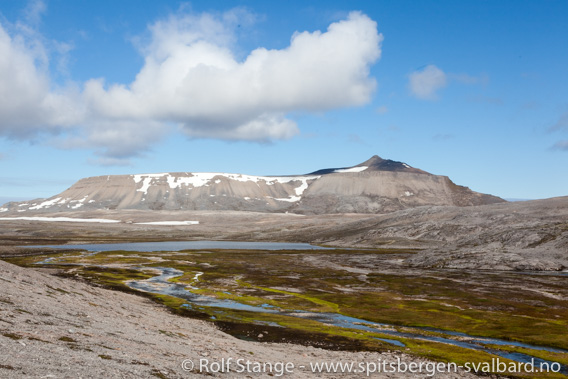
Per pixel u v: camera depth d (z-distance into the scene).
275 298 86.12
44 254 178.88
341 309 76.25
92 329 36.53
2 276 52.78
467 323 65.06
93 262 147.38
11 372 19.69
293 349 47.41
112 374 22.95
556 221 184.75
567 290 95.44
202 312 68.75
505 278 115.56
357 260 161.88
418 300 84.69
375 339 54.16
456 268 141.25
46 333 30.58
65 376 20.72
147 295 84.38
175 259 160.25
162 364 28.91
